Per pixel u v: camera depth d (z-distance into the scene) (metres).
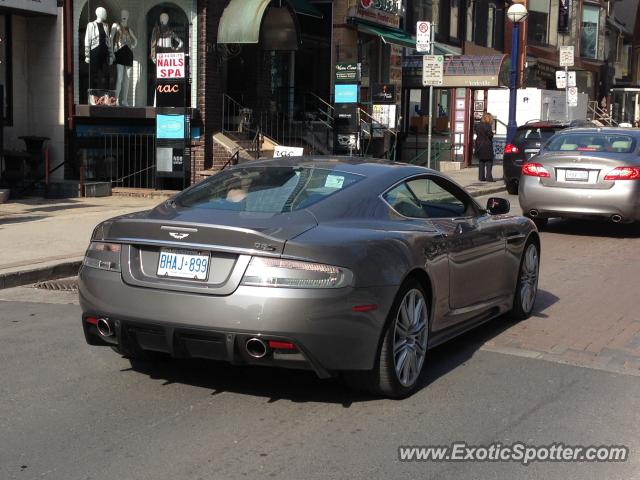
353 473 4.14
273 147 18.83
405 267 5.12
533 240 7.55
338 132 19.91
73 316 7.56
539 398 5.34
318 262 4.69
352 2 22.31
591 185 12.19
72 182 16.06
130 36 17.72
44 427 4.75
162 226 4.96
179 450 4.41
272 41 18.91
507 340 6.78
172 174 16.38
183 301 4.80
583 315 7.71
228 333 4.68
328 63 22.53
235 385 5.51
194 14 17.38
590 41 44.19
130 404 5.14
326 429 4.73
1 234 11.33
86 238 11.10
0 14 16.14
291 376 5.70
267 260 4.70
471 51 32.06
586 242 12.28
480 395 5.38
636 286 9.12
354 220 5.24
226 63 18.78
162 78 16.27
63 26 16.50
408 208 5.78
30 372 5.79
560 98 31.69
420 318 5.44
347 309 4.70
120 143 17.59
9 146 16.50
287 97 21.56
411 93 27.84
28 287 8.91
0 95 15.05
